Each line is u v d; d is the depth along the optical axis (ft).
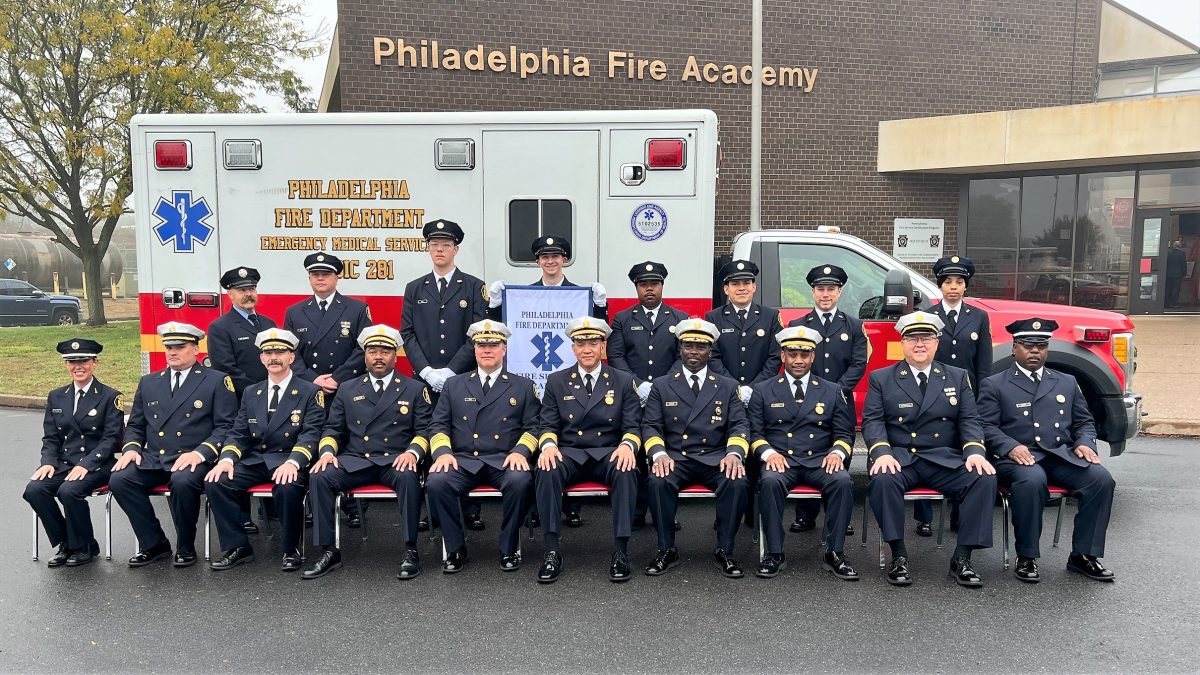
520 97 38.14
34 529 15.31
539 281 17.81
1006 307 19.38
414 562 14.51
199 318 18.19
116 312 85.15
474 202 17.67
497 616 12.73
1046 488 13.97
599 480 15.28
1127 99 48.65
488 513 18.51
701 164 17.34
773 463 14.53
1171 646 11.57
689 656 11.34
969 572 13.85
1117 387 18.10
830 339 16.67
